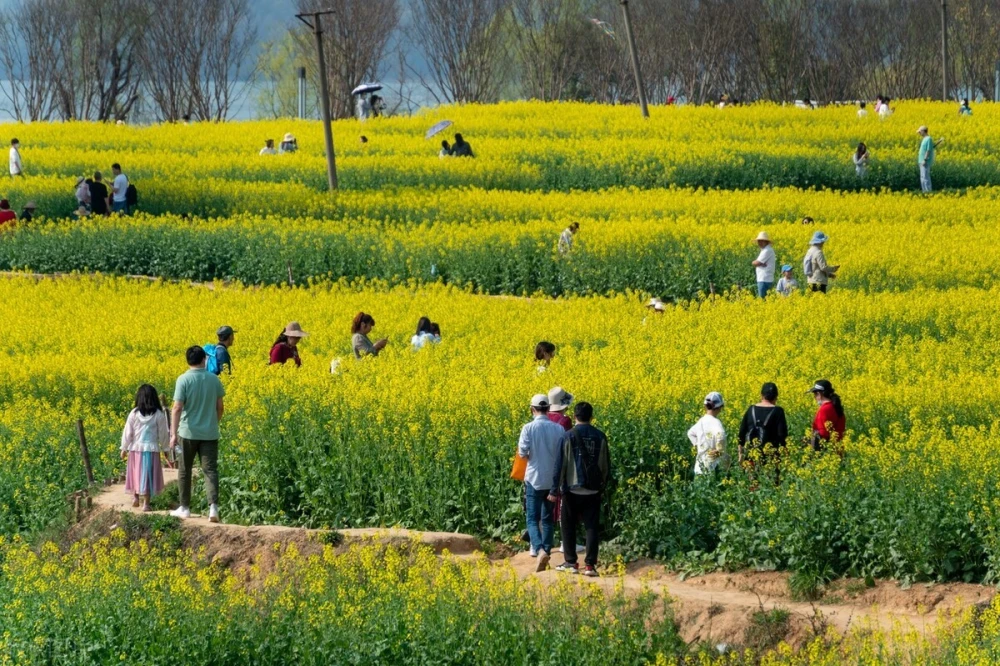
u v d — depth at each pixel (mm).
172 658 41062
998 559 43094
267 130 197000
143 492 55875
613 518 50938
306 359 73938
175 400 53969
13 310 99438
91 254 118188
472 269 106688
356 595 42688
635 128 177500
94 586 45031
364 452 55031
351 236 114062
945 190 144125
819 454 49469
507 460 52469
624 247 103438
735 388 59719
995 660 35312
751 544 46875
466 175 147875
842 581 45156
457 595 41906
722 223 116250
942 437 51062
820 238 92938
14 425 66562
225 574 50438
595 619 40625
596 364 67875
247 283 113562
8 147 183375
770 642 41375
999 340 77000
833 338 78688
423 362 68062
